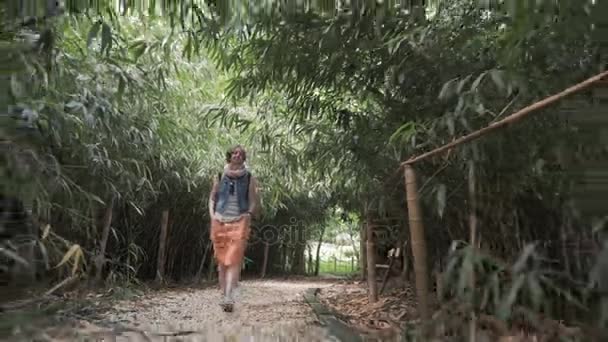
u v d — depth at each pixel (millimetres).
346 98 3473
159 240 5992
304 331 2963
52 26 2348
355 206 4168
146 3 2484
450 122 2135
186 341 2758
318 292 5227
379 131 3117
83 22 2947
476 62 2322
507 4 1750
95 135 3367
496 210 2328
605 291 1431
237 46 3232
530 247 1646
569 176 1772
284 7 2504
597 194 1524
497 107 2172
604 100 1452
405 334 2186
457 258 1780
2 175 2312
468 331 1997
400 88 2754
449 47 2326
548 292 1712
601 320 1498
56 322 2762
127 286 4645
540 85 1965
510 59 1929
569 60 1901
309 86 3127
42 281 2977
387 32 2523
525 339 1876
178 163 5094
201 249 6832
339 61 2812
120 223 4973
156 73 3541
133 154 4094
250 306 4148
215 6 2520
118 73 2965
